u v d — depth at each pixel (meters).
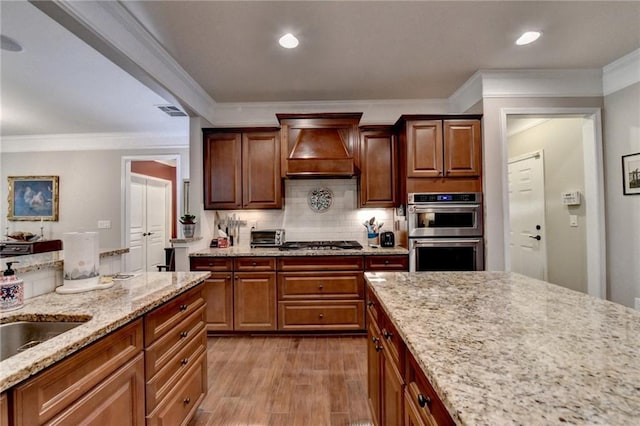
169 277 1.86
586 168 3.06
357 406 1.99
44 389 0.88
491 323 1.04
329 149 3.21
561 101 2.96
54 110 3.93
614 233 2.89
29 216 5.16
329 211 3.72
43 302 1.38
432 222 3.03
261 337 3.11
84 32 1.79
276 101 3.57
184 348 1.67
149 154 5.15
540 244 4.02
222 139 3.42
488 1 1.95
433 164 3.04
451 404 0.61
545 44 2.47
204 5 1.93
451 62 2.74
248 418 1.88
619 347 0.85
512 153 4.61
